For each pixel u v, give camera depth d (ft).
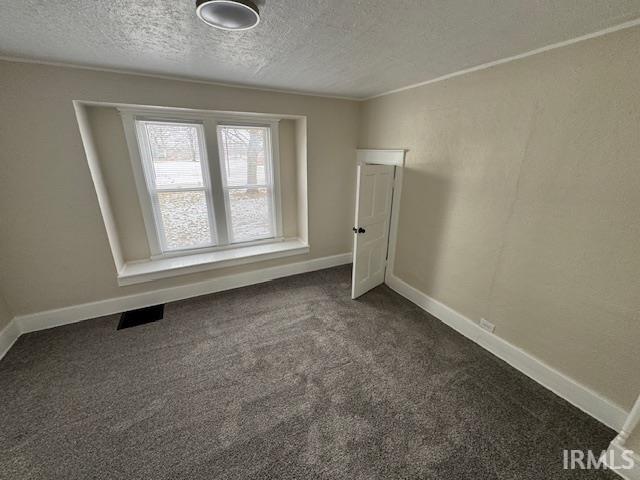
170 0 3.87
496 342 7.24
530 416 5.58
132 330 8.14
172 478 4.51
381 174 9.34
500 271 6.91
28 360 6.91
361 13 4.19
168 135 9.46
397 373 6.69
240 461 4.76
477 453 4.91
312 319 8.84
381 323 8.65
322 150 11.09
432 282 8.99
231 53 5.97
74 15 4.31
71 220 7.74
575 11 4.02
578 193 5.29
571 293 5.64
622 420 5.17
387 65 6.69
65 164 7.33
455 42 5.27
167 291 9.65
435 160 8.23
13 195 7.00
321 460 4.78
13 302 7.57
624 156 4.64
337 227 12.59
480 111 6.78
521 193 6.20
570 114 5.21
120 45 5.54
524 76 5.81
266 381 6.43
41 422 5.39
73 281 8.17
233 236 11.51
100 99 7.31
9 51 5.90
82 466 4.67
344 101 10.89
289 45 5.49
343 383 6.39
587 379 5.60
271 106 9.54
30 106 6.69
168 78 7.90
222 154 10.41
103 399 5.91
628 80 4.45
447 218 8.12
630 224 4.71
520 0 3.75
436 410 5.72
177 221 10.37
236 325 8.48
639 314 4.78
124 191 9.22
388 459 4.81
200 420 5.48
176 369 6.75
